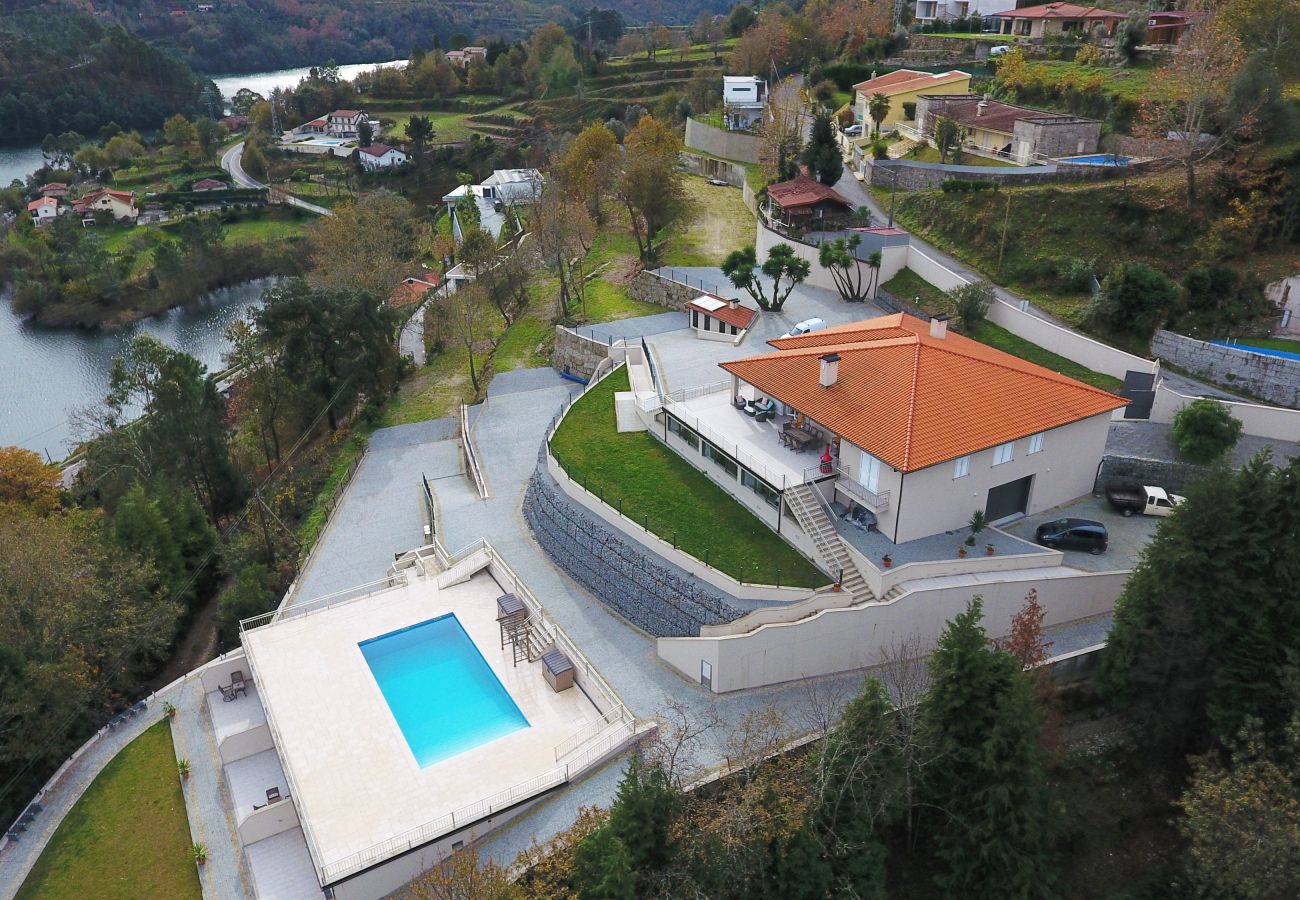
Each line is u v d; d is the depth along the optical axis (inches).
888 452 1598.2
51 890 1406.3
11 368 4298.7
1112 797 1391.5
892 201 2962.6
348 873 1270.9
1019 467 1743.4
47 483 2578.7
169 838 1481.3
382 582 1984.5
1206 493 1341.0
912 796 1306.6
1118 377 2130.9
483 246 3614.7
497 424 2635.3
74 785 1590.8
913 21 5118.1
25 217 5984.3
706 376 2305.6
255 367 2984.7
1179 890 1238.3
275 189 6683.1
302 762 1469.0
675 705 1536.7
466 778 1433.3
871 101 3786.9
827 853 1237.1
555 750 1488.7
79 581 1780.3
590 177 3959.2
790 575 1640.0
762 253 3189.0
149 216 6240.2
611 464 2038.6
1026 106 3548.2
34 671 1604.3
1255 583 1298.0
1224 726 1299.2
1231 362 2065.7
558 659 1638.8
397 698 1619.1
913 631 1578.5
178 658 2000.5
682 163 4534.9
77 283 4877.0
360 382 2950.3
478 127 7436.0
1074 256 2527.1
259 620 1914.4
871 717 1266.0
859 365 1840.6
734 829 1194.0
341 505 2365.9
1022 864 1214.9
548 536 2009.1
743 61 5492.1
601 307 3112.7
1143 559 1441.9
